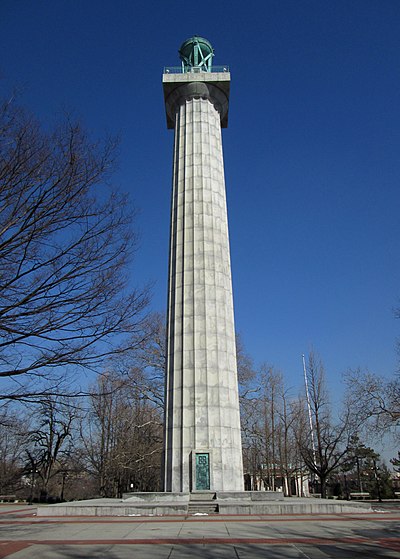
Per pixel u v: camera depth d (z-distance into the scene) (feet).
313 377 149.89
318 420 143.54
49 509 75.20
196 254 108.27
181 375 98.68
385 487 190.80
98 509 74.64
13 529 57.67
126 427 149.69
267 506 75.00
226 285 109.19
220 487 89.81
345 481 193.98
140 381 135.95
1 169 33.60
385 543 45.24
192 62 150.00
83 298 36.22
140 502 83.05
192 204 113.91
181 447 93.04
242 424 156.56
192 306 103.60
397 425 135.03
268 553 40.50
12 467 158.40
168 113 139.74
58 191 35.45
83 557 38.93
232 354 104.12
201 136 123.13
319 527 57.00
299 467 181.16
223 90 132.57
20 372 35.35
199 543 45.75
